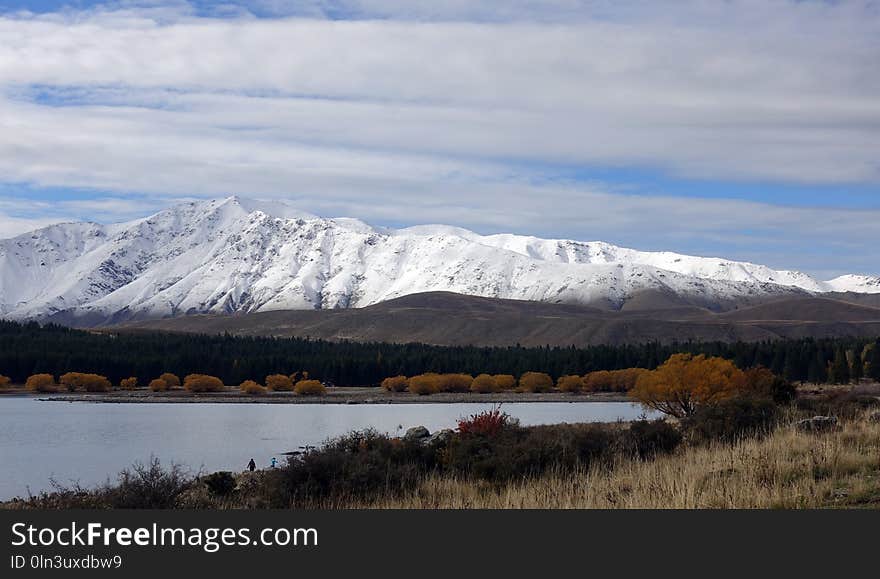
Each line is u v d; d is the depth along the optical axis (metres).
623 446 27.70
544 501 19.44
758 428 29.33
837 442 22.27
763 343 180.25
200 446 85.88
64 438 95.81
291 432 102.56
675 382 70.50
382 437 32.62
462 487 23.75
